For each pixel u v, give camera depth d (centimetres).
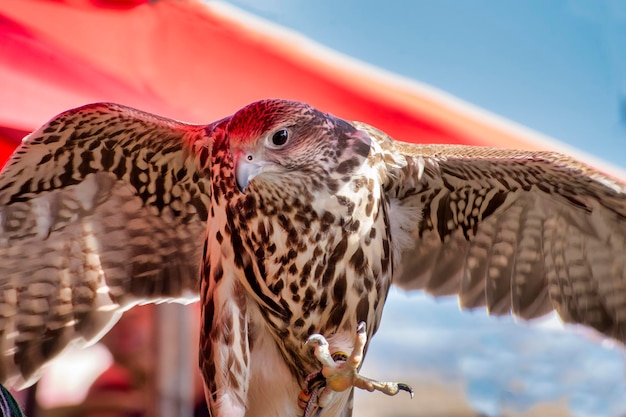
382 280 261
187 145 264
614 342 266
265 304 260
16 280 265
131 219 267
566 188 263
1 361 265
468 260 269
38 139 261
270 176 258
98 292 267
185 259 269
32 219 264
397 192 265
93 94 270
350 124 262
